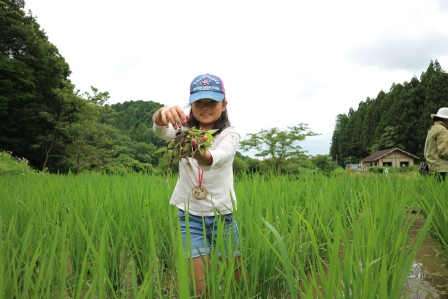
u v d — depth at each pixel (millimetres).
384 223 2586
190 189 2553
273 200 3525
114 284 2545
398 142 64375
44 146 30203
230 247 1955
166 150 2072
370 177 5805
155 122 2580
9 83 24875
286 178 5938
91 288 1519
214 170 2494
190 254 1773
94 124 31281
